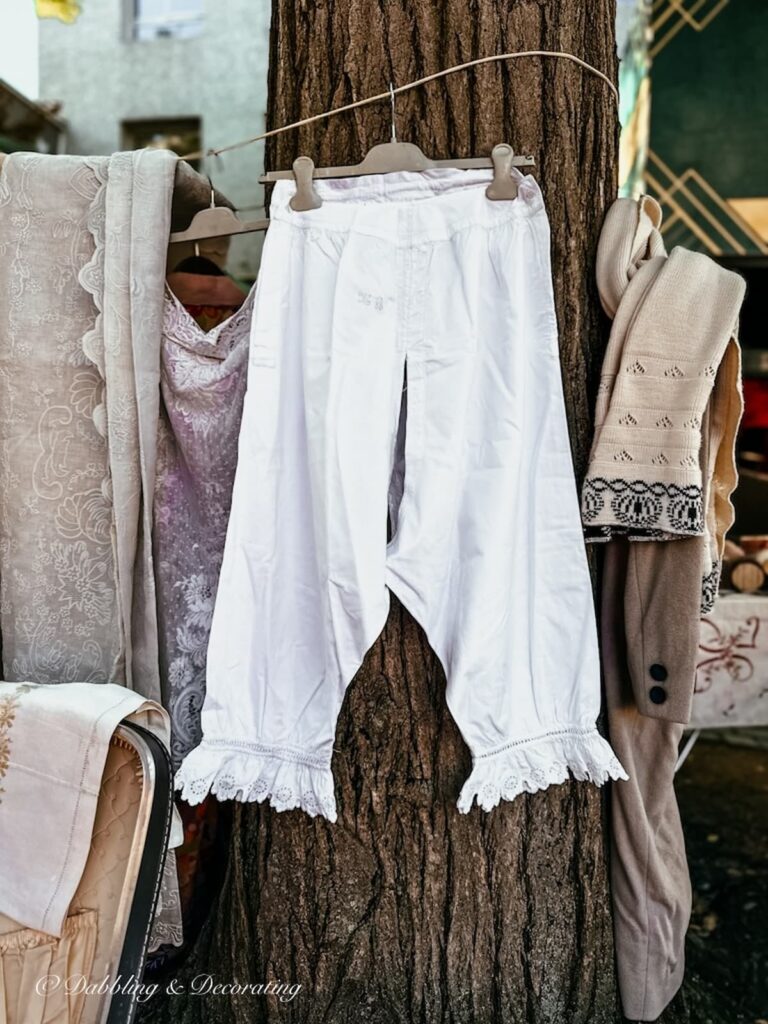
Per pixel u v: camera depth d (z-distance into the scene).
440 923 1.35
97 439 1.36
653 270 1.25
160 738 1.12
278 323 1.22
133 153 1.30
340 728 1.34
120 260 1.28
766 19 3.25
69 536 1.37
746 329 3.66
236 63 6.79
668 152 3.40
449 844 1.34
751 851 2.31
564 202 1.29
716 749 3.04
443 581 1.22
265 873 1.39
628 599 1.32
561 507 1.21
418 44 1.25
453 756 1.32
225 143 6.88
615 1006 1.43
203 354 1.35
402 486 1.28
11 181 1.30
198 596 1.44
